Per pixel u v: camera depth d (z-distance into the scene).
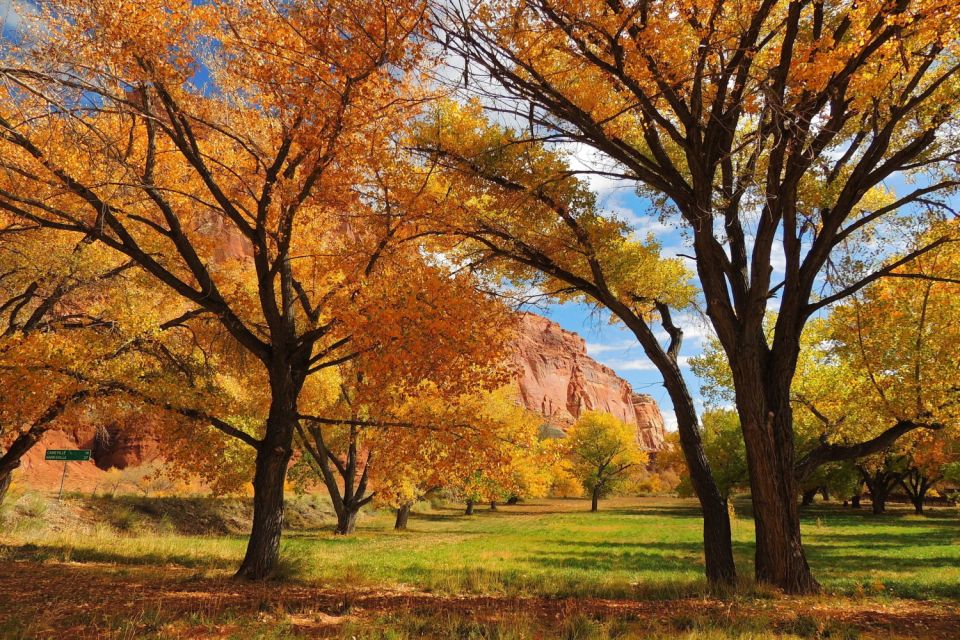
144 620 6.13
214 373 14.09
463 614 7.38
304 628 6.32
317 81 8.22
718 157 8.94
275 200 9.95
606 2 7.43
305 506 35.50
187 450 10.14
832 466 47.19
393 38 7.38
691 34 7.62
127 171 8.10
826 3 8.36
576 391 142.12
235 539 21.36
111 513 21.98
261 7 8.16
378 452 10.45
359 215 9.61
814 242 9.75
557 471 61.59
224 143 11.39
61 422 9.45
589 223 10.60
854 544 23.98
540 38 7.23
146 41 7.88
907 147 8.88
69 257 11.38
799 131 8.20
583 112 8.25
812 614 7.43
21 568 9.87
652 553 20.97
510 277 12.18
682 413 10.50
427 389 9.38
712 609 7.73
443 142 10.24
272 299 10.52
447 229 9.93
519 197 10.05
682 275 11.49
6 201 9.74
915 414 10.70
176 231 10.11
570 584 10.62
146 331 10.89
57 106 6.14
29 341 8.81
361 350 8.48
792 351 9.82
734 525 35.12
